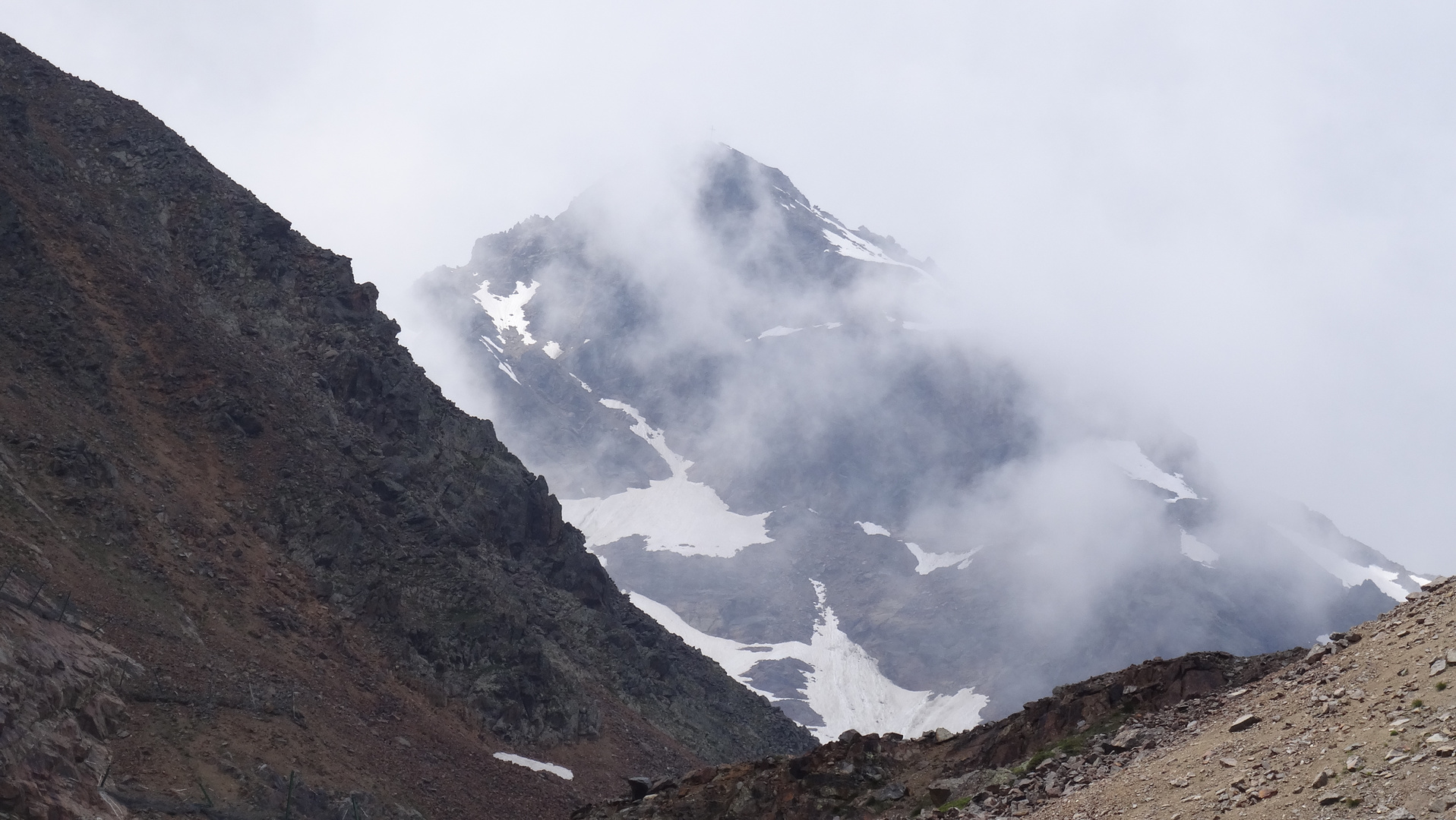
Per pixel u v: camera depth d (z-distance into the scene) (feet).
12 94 365.20
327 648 264.72
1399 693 82.33
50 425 258.57
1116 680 130.52
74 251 322.55
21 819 140.97
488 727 284.00
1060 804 100.78
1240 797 81.30
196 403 306.35
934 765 136.87
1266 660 123.13
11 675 165.27
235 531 278.87
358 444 336.08
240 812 183.21
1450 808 67.56
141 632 215.51
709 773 149.18
